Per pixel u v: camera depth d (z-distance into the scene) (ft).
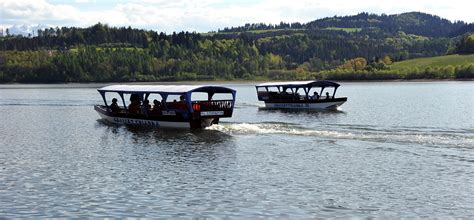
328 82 285.23
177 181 105.50
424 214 84.12
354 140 153.79
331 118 230.48
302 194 95.55
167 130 183.21
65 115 257.96
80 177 109.19
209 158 129.29
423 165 119.03
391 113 258.37
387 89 587.27
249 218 82.48
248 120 221.46
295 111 271.08
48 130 192.75
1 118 244.42
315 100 280.51
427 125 202.69
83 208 87.61
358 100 375.25
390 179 106.32
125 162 125.18
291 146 144.87
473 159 124.77
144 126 196.65
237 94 513.86
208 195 95.09
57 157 132.67
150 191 97.96
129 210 86.53
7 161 127.24
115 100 215.31
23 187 100.94
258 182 104.32
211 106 186.80
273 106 295.89
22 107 317.83
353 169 115.65
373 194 95.45
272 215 83.92
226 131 175.83
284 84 291.58
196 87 188.14
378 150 137.39
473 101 349.41
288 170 115.03
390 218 82.33
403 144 146.00
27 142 160.86
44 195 95.25
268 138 159.33
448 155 129.80
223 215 83.97
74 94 507.30
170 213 84.99
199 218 82.48
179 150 141.18
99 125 206.28
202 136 166.61
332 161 124.26
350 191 97.40
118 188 100.17
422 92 497.05
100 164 123.03
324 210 86.28
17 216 83.56
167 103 193.88
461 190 97.76
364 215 83.76
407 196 94.07
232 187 100.58
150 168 118.11
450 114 252.42
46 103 358.02
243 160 126.52
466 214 83.97
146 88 204.74
